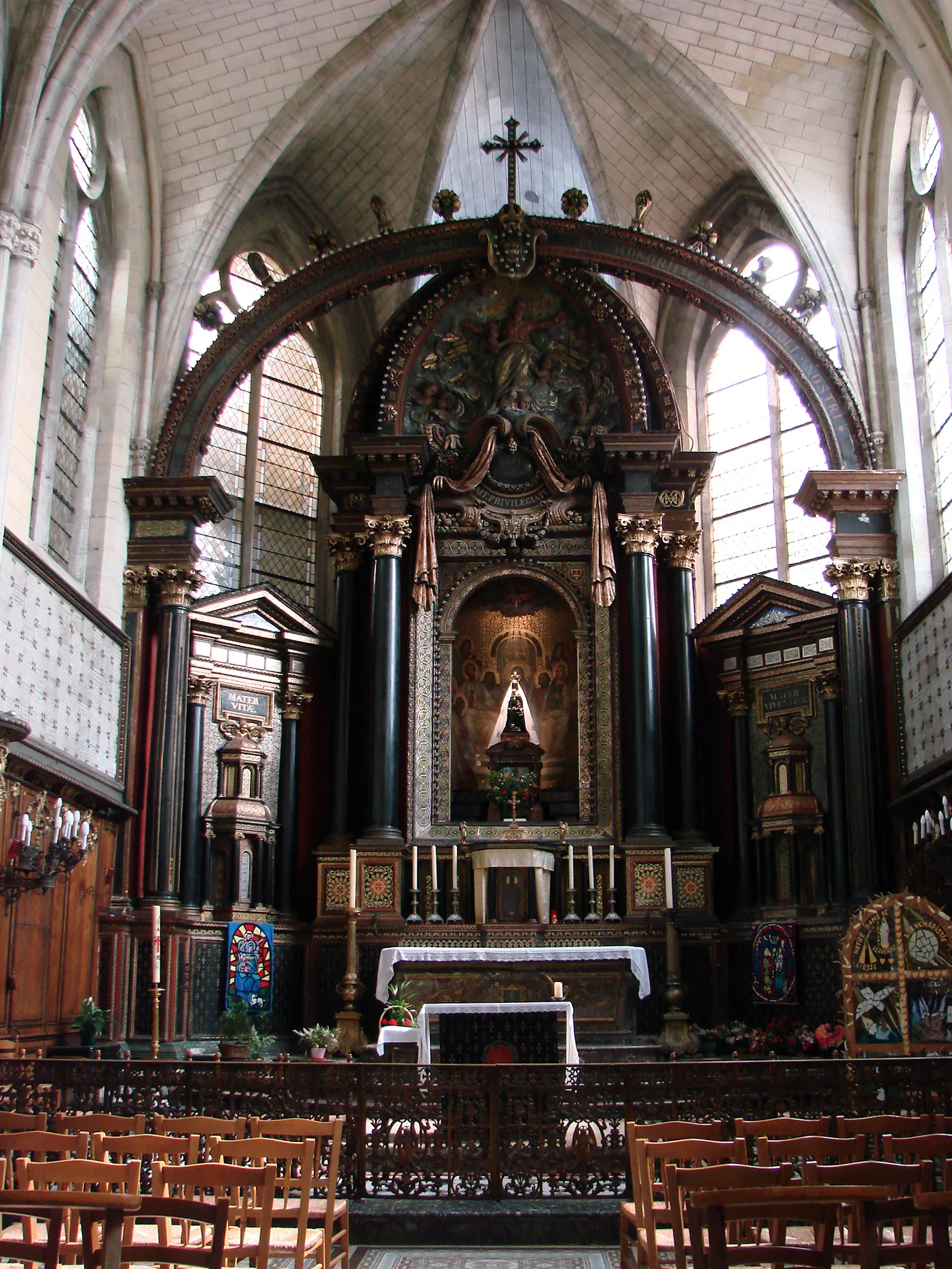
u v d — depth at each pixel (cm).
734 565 2466
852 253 2120
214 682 2141
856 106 2084
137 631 2014
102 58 1681
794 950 1977
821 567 2295
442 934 2028
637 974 1888
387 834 2103
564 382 2350
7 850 1483
